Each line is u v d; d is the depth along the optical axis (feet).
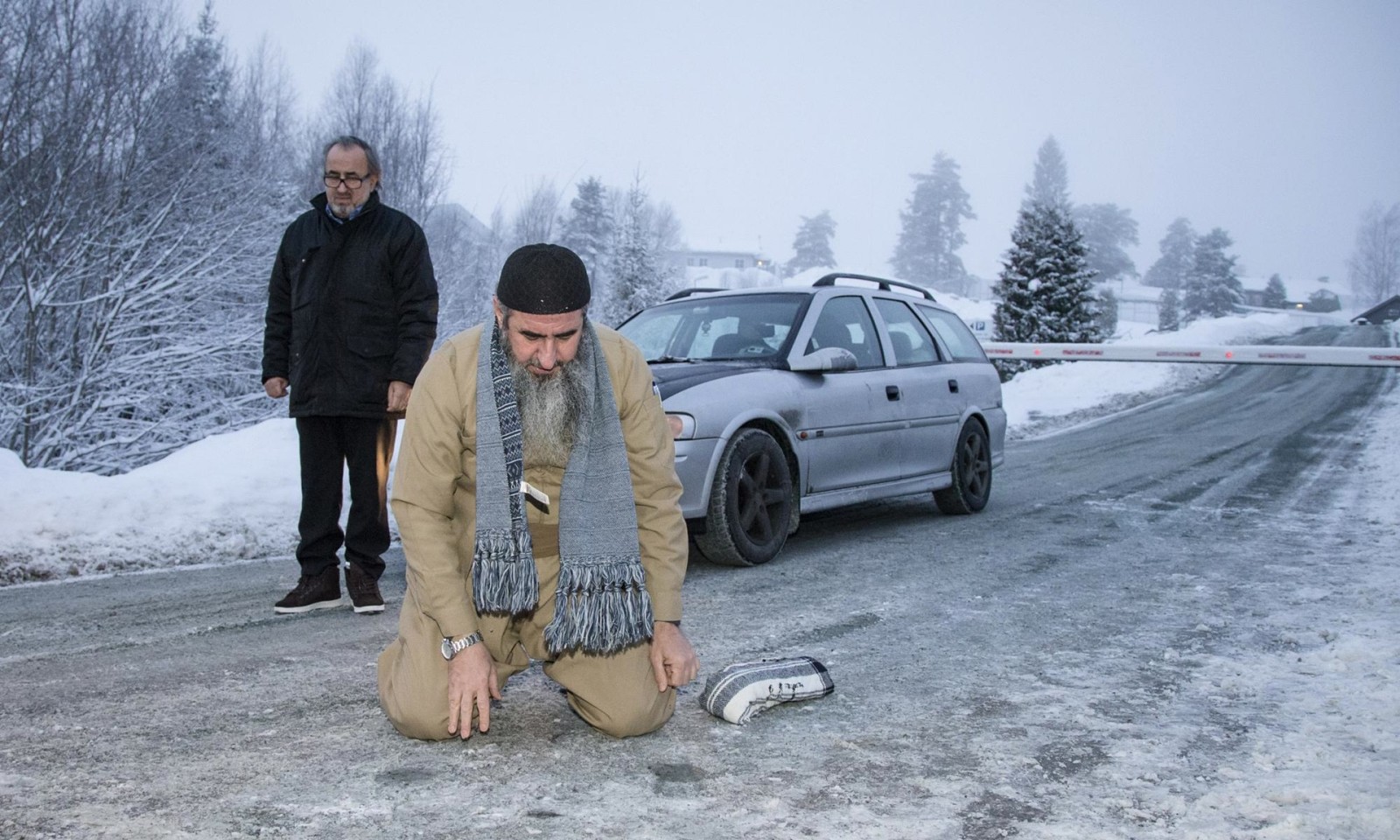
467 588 9.23
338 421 14.69
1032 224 114.73
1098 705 10.57
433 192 73.97
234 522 19.94
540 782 8.36
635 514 8.98
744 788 8.28
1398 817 7.63
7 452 19.66
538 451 8.60
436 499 8.73
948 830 7.48
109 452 42.68
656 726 9.55
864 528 22.66
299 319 14.35
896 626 14.01
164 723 9.75
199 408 45.03
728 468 17.53
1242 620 14.39
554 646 8.66
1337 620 14.23
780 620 14.26
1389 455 37.91
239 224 46.88
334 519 14.94
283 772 8.51
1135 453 40.19
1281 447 41.63
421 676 8.95
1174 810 7.89
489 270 79.92
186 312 45.21
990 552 19.70
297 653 12.43
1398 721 9.96
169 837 7.16
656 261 190.29
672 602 9.33
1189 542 20.93
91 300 41.29
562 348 8.11
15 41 41.60
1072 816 7.76
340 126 72.90
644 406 9.24
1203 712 10.35
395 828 7.41
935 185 561.84
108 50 43.68
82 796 7.90
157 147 45.62
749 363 19.58
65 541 17.92
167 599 15.51
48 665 11.82
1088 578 17.26
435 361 8.79
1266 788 8.31
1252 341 149.69
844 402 20.24
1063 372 85.97
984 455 25.14
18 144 41.09
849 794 8.16
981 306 252.83
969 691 11.05
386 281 14.44
